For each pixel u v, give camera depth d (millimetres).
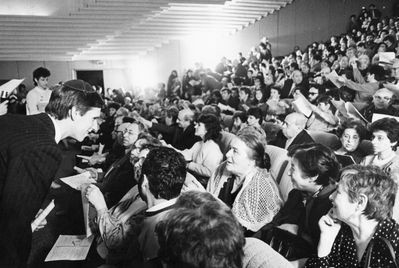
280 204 1938
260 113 3768
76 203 2195
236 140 1994
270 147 2480
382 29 8148
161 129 4566
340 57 7242
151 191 1324
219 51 12828
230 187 2189
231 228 826
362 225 1231
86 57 11969
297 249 1565
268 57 10656
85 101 1433
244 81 9383
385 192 1197
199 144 3094
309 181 1642
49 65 12289
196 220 828
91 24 11094
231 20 12281
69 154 4145
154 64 12648
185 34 12305
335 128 3213
